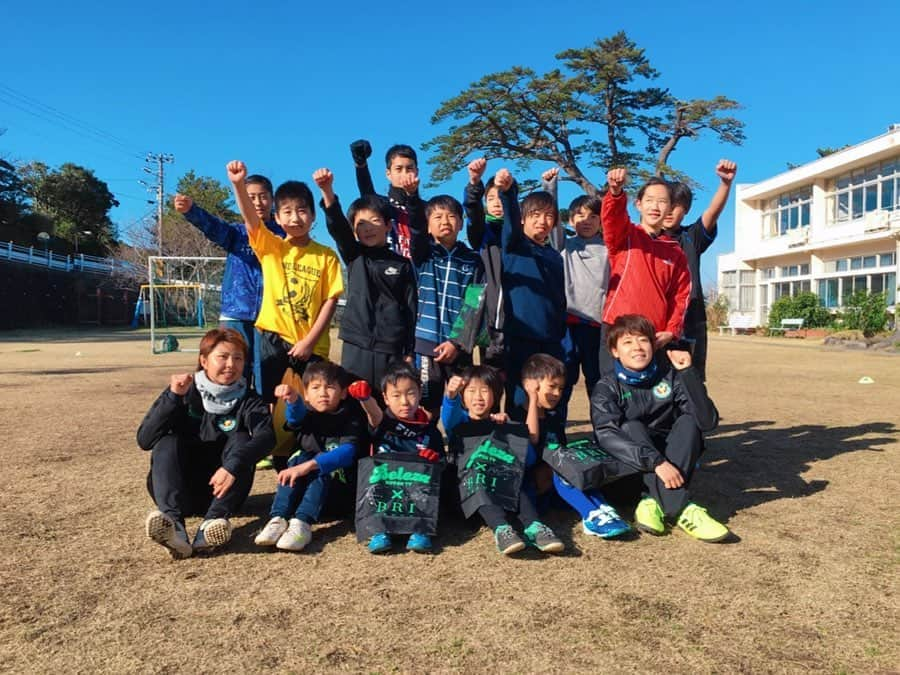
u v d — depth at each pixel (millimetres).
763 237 30953
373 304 3676
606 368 3820
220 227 4176
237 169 3584
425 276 3857
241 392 3129
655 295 3719
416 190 4324
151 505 3477
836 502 3525
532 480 3359
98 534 3045
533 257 3797
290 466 3230
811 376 10258
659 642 2072
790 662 1962
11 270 32875
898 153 22625
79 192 46531
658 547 2898
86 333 28547
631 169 23312
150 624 2188
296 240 3840
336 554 2826
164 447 3021
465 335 3668
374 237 3684
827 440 5125
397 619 2219
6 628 2158
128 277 39812
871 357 14508
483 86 22625
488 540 2996
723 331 29859
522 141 24359
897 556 2779
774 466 4301
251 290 4203
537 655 1992
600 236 4312
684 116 24375
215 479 2924
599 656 1990
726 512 3371
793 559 2744
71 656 1990
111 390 8062
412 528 2879
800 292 26422
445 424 3848
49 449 4738
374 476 3021
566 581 2529
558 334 3812
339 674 1892
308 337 3654
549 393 3318
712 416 3238
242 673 1899
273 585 2498
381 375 3588
